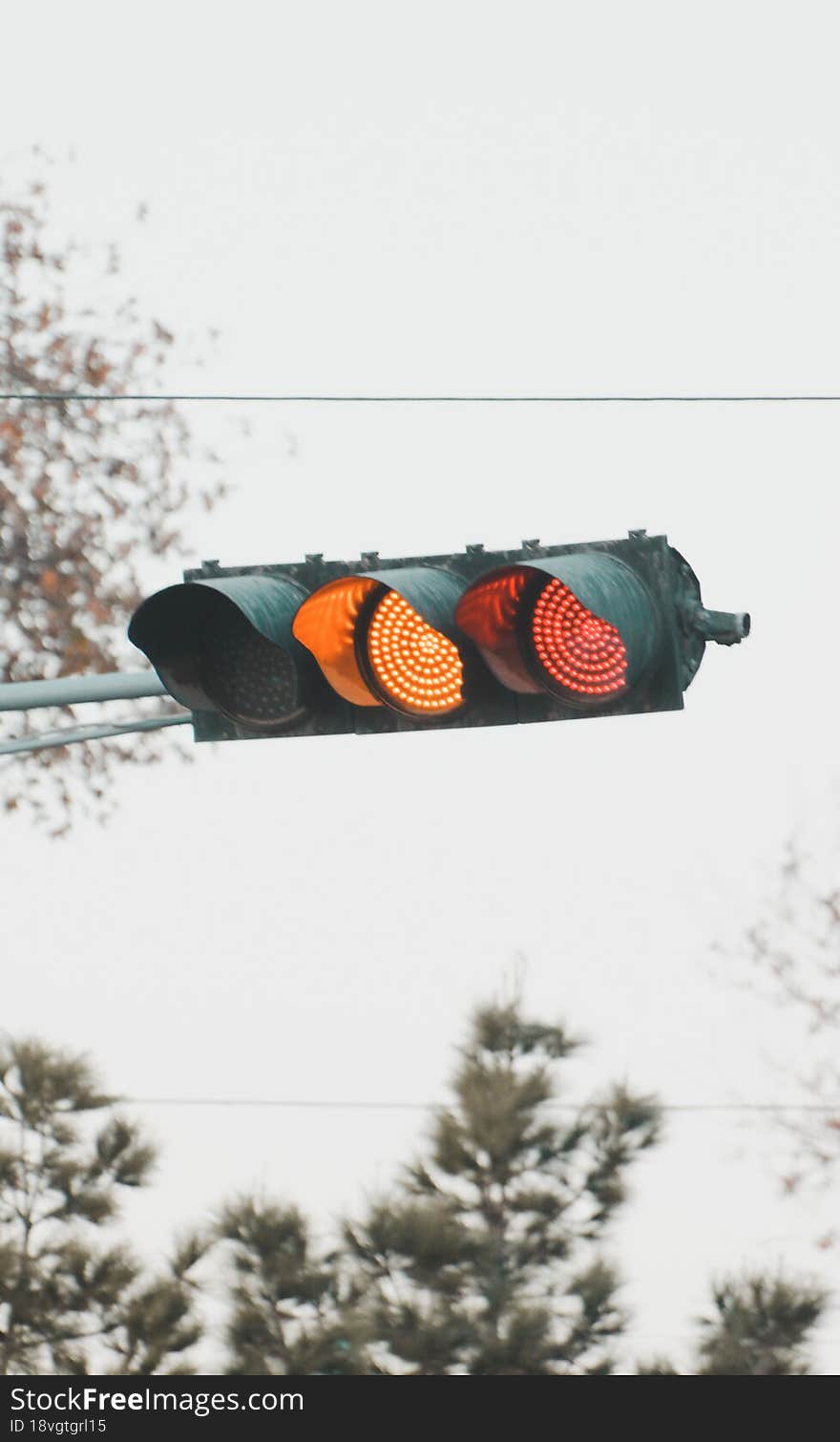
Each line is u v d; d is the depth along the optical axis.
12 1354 37.16
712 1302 37.22
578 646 11.59
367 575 11.69
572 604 11.55
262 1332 36.66
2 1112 38.62
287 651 11.92
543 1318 37.38
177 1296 37.31
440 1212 38.44
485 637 11.57
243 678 12.38
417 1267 37.62
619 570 11.41
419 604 11.47
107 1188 38.75
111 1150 38.75
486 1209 40.03
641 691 11.45
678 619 11.47
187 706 12.51
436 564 11.89
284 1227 37.38
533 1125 40.25
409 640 11.94
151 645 12.31
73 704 13.03
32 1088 38.53
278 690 12.26
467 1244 37.84
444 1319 37.16
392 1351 37.00
